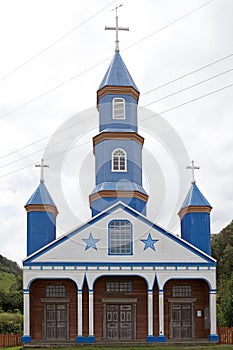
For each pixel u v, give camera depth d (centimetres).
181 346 4122
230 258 9381
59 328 4512
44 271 4359
